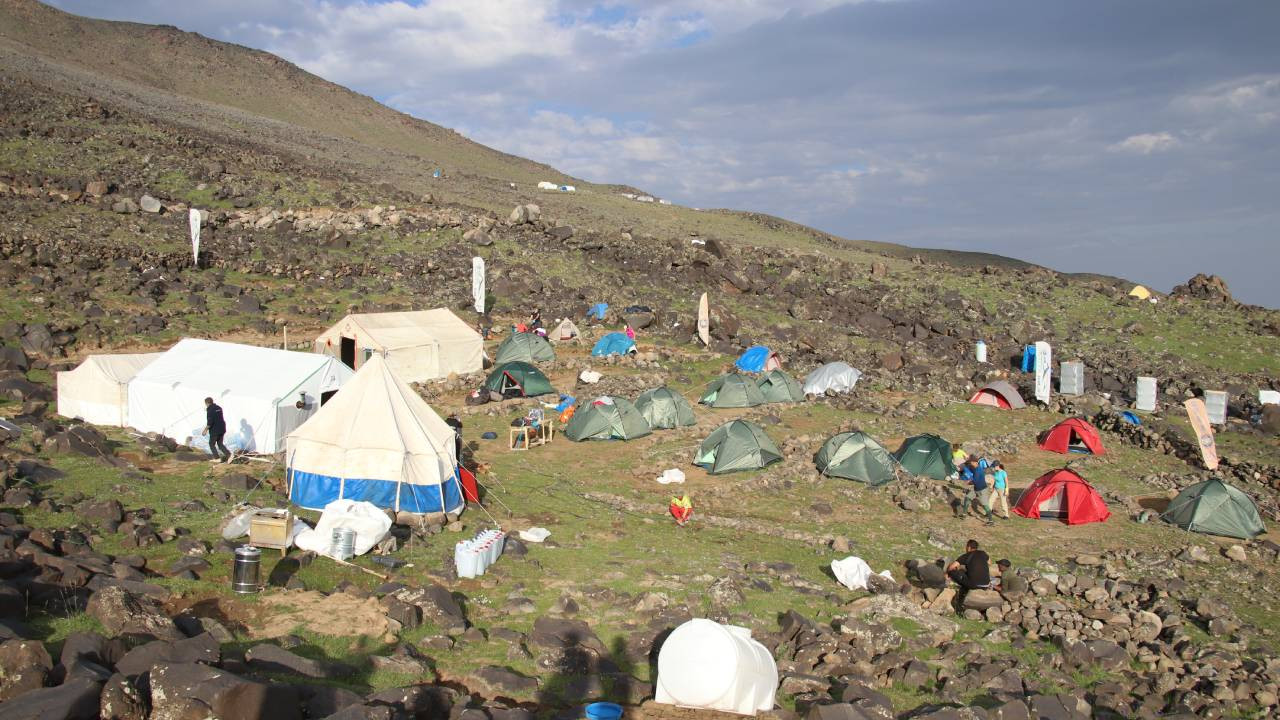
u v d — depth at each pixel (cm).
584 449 3119
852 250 10962
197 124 10688
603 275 6525
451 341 4122
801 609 1711
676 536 2230
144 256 4941
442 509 2072
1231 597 2070
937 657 1543
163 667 966
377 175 10731
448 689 1141
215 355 2766
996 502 2767
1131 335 6322
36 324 3584
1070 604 1884
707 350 5081
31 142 6575
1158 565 2239
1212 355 5969
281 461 2403
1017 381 5059
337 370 2733
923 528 2498
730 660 1225
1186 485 3155
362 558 1706
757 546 2205
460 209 7938
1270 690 1495
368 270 5800
